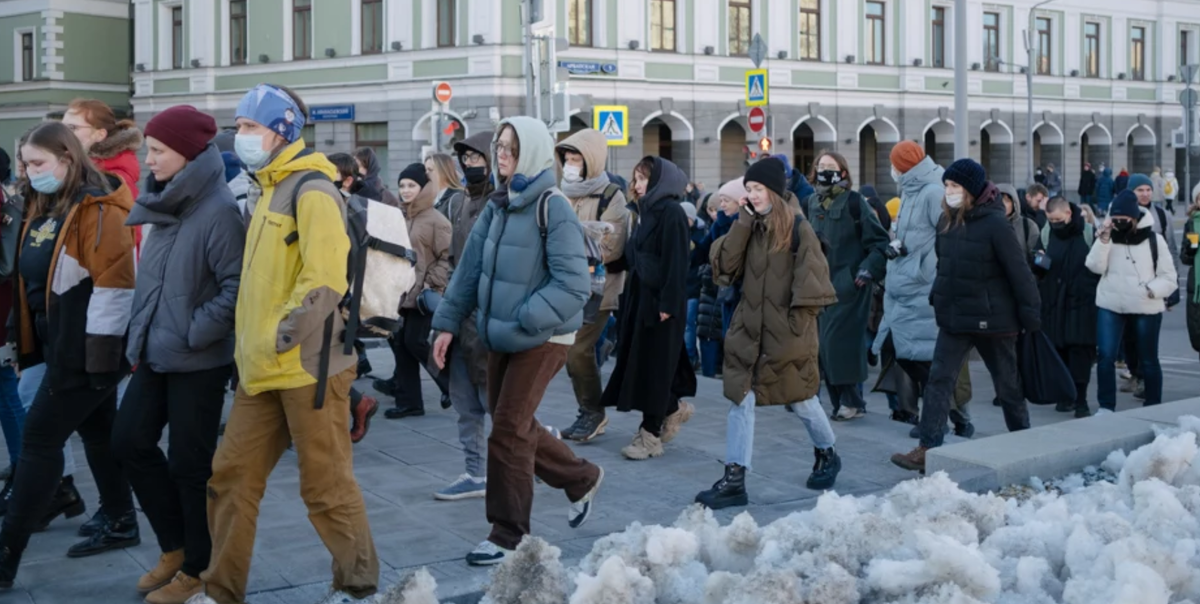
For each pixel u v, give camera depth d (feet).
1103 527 17.29
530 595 15.35
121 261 17.40
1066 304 32.55
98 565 18.70
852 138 133.80
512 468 18.65
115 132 20.84
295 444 16.22
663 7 119.65
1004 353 24.99
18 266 18.80
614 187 26.96
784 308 22.30
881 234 29.22
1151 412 24.84
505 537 18.65
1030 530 17.16
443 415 31.27
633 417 30.73
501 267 18.60
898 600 15.15
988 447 22.21
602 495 23.15
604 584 15.10
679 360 26.73
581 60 112.98
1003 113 145.89
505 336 18.47
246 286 15.93
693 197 70.59
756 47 77.97
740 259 22.67
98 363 17.25
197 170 16.56
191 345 16.34
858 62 133.39
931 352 28.30
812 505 22.54
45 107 140.36
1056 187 136.98
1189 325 32.78
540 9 50.78
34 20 140.77
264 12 124.98
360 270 16.49
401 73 115.55
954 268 24.71
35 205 18.56
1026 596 15.28
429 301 28.53
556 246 18.42
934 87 139.64
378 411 31.94
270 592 17.56
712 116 122.72
